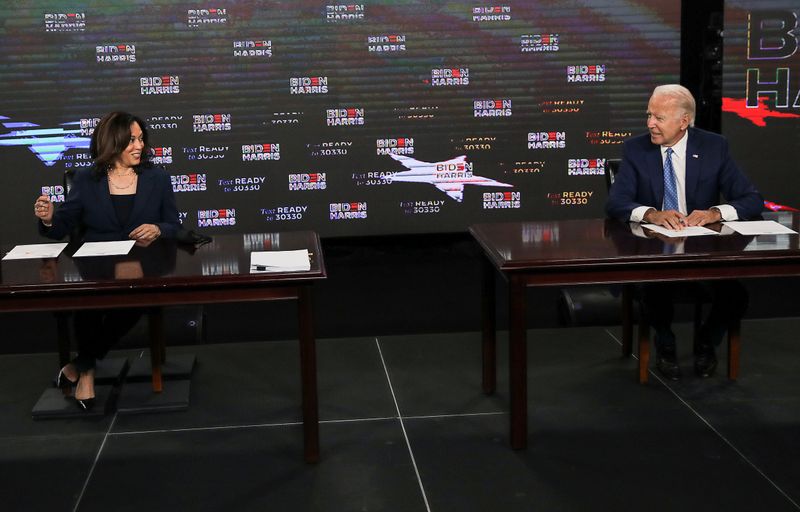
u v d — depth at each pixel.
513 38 5.70
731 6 5.70
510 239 3.18
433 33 5.67
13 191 5.59
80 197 3.53
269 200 5.79
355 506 2.58
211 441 3.08
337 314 4.72
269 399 3.48
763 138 5.84
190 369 3.76
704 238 3.11
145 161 3.63
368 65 5.68
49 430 3.21
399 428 3.16
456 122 5.78
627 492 2.63
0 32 5.41
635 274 2.86
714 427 3.11
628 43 5.73
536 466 2.83
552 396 3.45
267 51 5.61
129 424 3.25
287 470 2.84
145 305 2.77
